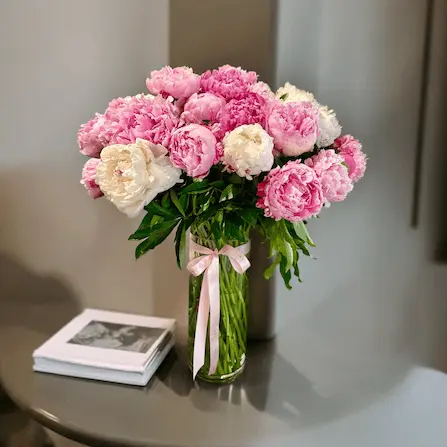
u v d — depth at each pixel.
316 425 0.95
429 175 1.21
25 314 1.37
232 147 0.82
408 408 1.01
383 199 1.24
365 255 1.27
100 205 1.34
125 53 1.27
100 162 0.88
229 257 0.99
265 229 0.93
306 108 0.85
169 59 1.18
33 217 1.39
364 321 1.29
